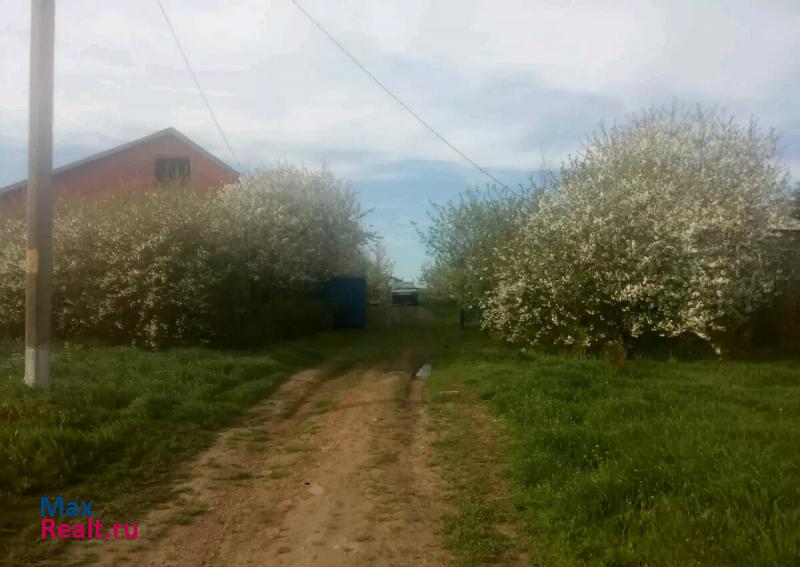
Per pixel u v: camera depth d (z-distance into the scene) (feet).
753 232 44.93
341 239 78.33
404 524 19.04
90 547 17.33
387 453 25.84
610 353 40.96
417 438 28.25
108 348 45.14
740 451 20.52
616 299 43.39
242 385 37.17
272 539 18.11
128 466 23.48
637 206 43.96
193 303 48.57
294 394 37.73
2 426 24.02
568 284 44.68
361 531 18.57
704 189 46.37
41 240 30.25
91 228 49.26
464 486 21.93
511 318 49.03
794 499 16.88
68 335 50.01
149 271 47.57
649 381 34.76
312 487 22.18
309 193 74.64
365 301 82.99
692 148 49.80
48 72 30.78
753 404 29.86
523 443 24.59
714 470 19.17
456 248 74.69
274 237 66.18
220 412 31.30
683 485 18.37
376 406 34.19
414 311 109.09
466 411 32.42
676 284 43.11
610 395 30.89
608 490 18.65
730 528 15.67
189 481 22.77
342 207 79.10
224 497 21.36
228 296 52.65
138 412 28.40
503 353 50.21
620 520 17.34
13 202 81.15
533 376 35.55
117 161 91.81
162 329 47.88
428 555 17.10
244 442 27.68
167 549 17.43
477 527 18.45
